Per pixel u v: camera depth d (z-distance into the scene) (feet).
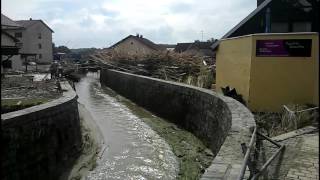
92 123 60.08
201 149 43.45
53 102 39.22
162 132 53.93
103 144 47.42
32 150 30.96
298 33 42.70
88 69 187.52
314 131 31.63
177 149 44.16
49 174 33.81
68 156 39.42
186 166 37.65
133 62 133.28
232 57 52.26
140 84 84.94
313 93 42.60
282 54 43.42
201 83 69.97
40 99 53.83
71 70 158.81
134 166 38.45
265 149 26.78
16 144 28.19
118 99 96.84
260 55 44.06
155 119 65.05
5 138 26.48
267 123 37.11
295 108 38.22
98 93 112.47
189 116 54.13
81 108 75.72
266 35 43.73
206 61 109.81
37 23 229.04
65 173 36.27
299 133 31.19
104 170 37.32
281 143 28.25
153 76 101.24
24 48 223.71
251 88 44.68
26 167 29.76
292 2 49.14
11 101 51.85
